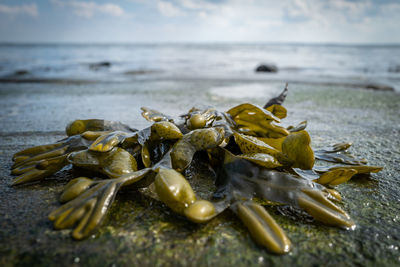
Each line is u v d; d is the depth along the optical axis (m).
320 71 1.66
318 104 0.58
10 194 0.18
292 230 0.15
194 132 0.18
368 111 0.50
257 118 0.22
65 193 0.16
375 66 2.01
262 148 0.18
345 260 0.13
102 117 0.44
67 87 0.86
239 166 0.17
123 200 0.17
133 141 0.20
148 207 0.16
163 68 1.83
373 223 0.15
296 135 0.18
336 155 0.25
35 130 0.36
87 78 1.14
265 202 0.17
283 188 0.16
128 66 1.98
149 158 0.19
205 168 0.21
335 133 0.35
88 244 0.13
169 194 0.14
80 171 0.21
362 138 0.33
